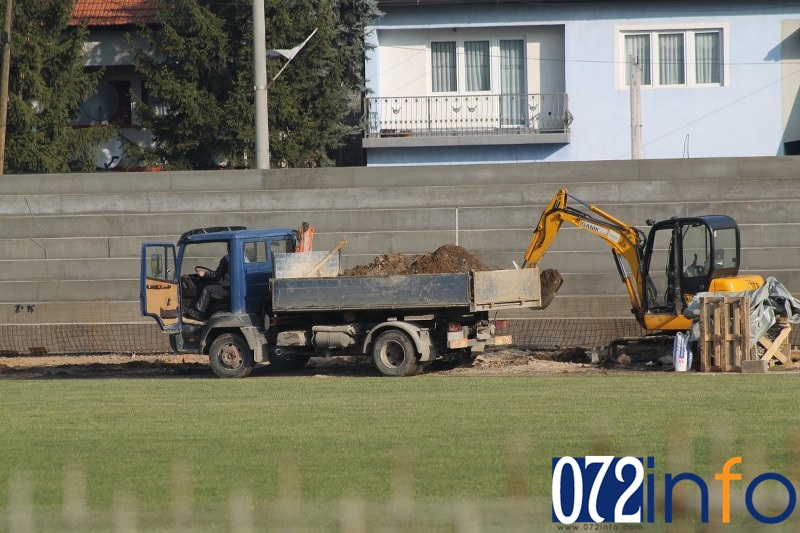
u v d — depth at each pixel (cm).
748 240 9275
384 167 9731
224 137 11588
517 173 9631
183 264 7875
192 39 11388
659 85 12281
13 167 11831
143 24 11675
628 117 12238
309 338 7538
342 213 9681
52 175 9956
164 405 5938
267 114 10519
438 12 12331
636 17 12200
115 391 6644
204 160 12044
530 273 7606
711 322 7219
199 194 9819
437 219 9606
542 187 9556
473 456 4300
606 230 7912
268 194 9775
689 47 12219
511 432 4788
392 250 9619
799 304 7388
